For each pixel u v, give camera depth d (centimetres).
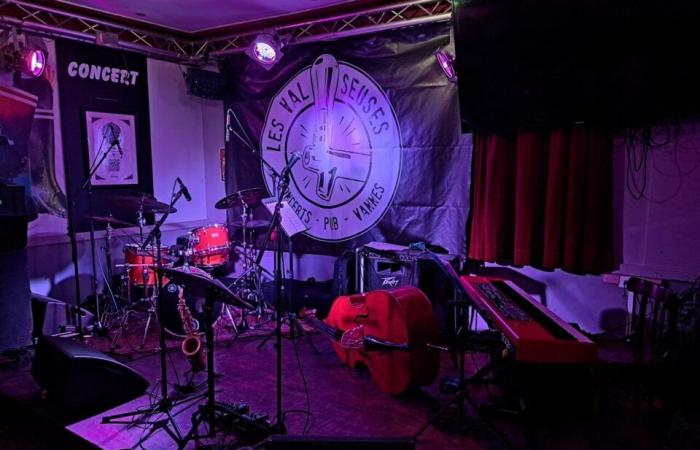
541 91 396
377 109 528
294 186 597
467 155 481
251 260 554
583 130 408
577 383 331
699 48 333
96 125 564
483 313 319
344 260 525
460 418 335
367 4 504
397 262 486
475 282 371
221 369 422
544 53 379
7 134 493
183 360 443
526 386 316
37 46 507
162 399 323
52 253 539
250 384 394
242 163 636
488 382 343
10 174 498
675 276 399
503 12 378
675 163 393
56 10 501
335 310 422
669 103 360
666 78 352
